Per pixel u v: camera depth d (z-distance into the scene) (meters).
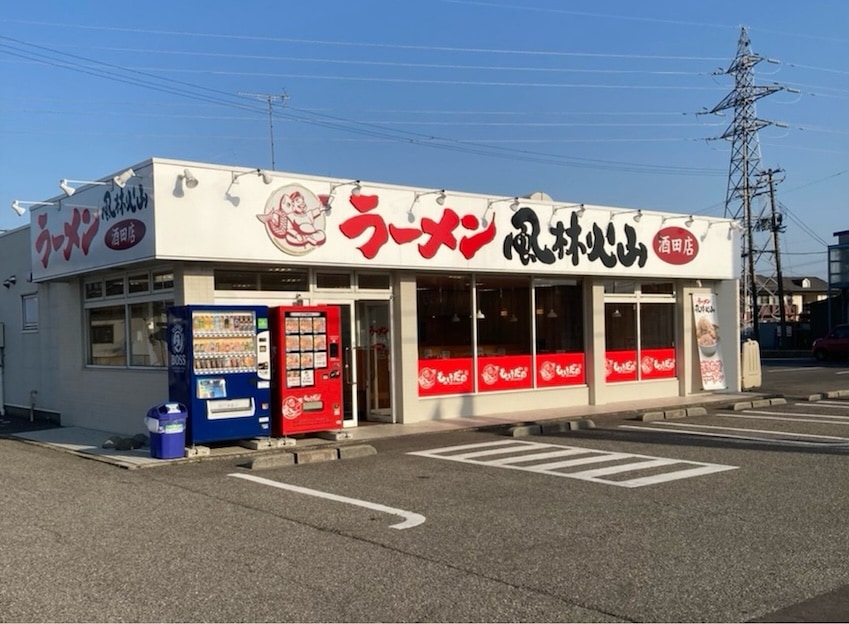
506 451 12.01
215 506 8.38
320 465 10.95
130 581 5.83
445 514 7.85
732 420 15.65
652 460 10.95
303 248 13.68
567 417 16.17
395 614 5.08
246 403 12.20
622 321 19.50
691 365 20.77
